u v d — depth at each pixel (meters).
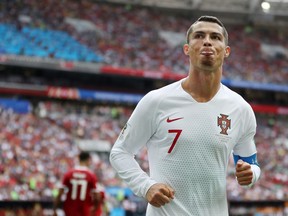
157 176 2.86
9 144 22.52
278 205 16.27
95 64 32.25
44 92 31.28
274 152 31.45
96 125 29.42
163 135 2.85
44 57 30.70
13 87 30.52
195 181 2.78
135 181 2.86
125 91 34.41
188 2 44.00
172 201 2.78
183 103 2.85
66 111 30.59
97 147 25.80
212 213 2.81
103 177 21.47
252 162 3.11
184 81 2.99
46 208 12.07
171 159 2.80
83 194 7.32
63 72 33.50
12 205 11.69
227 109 2.89
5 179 18.88
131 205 15.70
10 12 33.75
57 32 34.19
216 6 44.75
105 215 9.21
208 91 2.88
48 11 35.88
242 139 3.05
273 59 41.28
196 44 2.87
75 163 22.83
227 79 35.78
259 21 45.75
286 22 46.09
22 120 26.38
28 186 18.88
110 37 36.38
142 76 33.31
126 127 3.02
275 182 26.52
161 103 2.88
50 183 19.67
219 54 2.87
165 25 41.03
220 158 2.83
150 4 42.91
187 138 2.78
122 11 40.59
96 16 38.28
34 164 21.36
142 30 39.06
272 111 37.66
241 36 43.81
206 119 2.82
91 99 33.41
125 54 35.00
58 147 24.23
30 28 33.19
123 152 2.99
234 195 21.48
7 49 30.30
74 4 38.25
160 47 37.44
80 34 35.06
